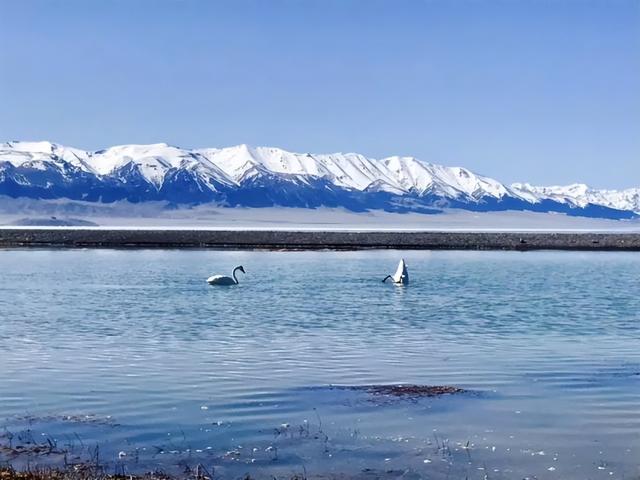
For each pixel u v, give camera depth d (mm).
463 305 45094
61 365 26109
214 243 112625
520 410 20453
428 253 101312
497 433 18562
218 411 20281
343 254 98125
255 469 16141
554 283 59688
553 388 22891
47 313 40781
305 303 45969
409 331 34344
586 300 47875
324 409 20469
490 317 39531
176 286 56000
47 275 64750
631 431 18688
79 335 32969
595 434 18469
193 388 22688
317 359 27328
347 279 62531
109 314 40375
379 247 111438
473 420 19547
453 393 22203
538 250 108375
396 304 45438
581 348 29797
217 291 52656
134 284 57250
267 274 67188
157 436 18219
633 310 42688
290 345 30406
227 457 16812
